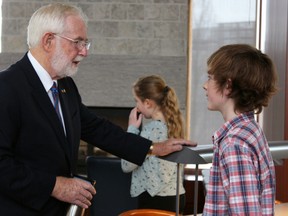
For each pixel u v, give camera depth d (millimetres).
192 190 4762
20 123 1872
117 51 5891
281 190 3910
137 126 3232
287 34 4359
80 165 5754
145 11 5867
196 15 5863
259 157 1448
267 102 1583
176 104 3059
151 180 2910
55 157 1909
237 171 1392
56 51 1938
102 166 3252
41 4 5914
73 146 2010
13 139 1861
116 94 5887
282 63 4523
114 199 3270
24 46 5941
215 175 1469
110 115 5918
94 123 2285
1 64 5934
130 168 2975
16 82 1877
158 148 2158
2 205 1869
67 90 2109
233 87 1525
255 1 5770
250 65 1518
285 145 1618
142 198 2953
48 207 1904
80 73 5891
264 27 5711
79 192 1877
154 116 3055
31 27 1975
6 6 5926
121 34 5887
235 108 1534
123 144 2264
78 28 1955
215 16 5836
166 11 5863
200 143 5902
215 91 1558
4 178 1798
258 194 1398
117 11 5867
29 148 1885
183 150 1619
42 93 1912
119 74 5883
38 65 1955
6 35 5938
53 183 1841
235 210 1381
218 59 1550
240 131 1458
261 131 1517
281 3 4645
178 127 3016
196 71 5887
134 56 5867
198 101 5902
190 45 5891
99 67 5883
